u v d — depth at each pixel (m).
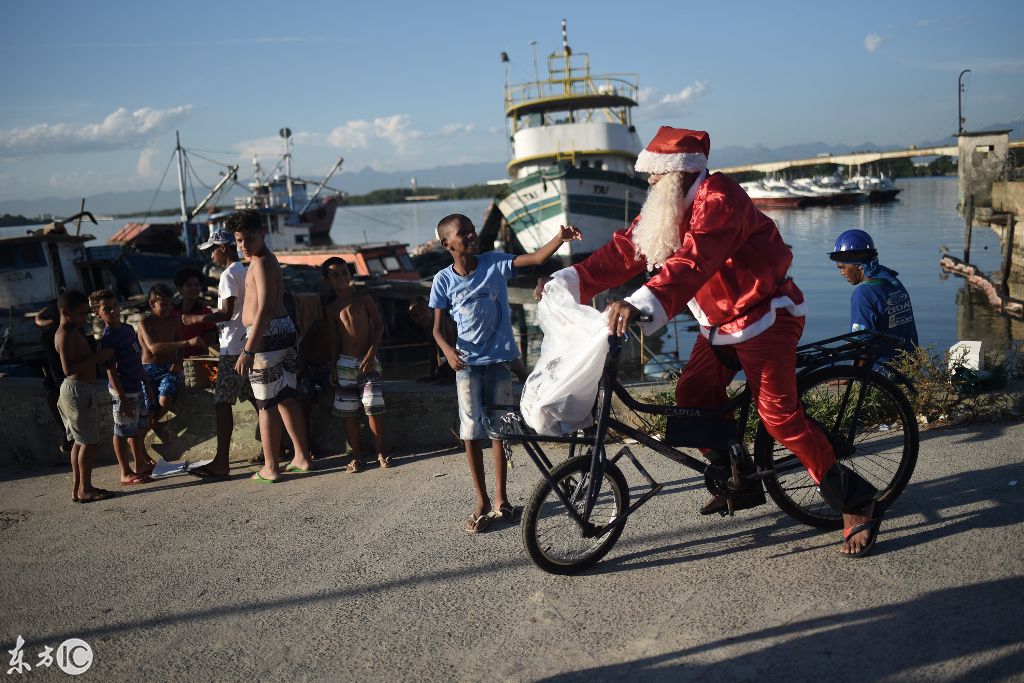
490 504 4.50
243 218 5.37
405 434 6.29
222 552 4.47
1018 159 24.44
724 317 3.48
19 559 4.66
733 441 3.73
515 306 24.38
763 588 3.48
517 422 3.66
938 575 3.41
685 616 3.33
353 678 3.12
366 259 25.03
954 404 5.16
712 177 3.34
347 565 4.12
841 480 3.60
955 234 39.03
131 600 3.97
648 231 3.38
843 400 3.92
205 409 6.48
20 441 6.90
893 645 2.97
